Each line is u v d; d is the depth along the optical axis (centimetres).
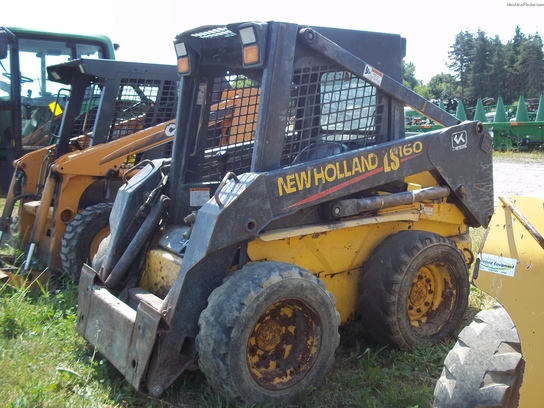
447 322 440
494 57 6650
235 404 321
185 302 338
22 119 845
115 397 350
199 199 433
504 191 1031
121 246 427
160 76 667
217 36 404
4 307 457
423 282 440
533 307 225
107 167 618
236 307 318
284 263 348
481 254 245
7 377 350
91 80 673
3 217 686
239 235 338
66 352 403
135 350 336
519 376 227
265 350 347
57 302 500
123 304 373
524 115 1911
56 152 675
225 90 436
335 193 379
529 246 230
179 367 340
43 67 857
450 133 445
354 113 405
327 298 351
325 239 400
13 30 820
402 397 345
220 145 439
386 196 411
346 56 388
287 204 357
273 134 361
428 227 470
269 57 356
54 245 602
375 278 408
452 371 244
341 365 402
